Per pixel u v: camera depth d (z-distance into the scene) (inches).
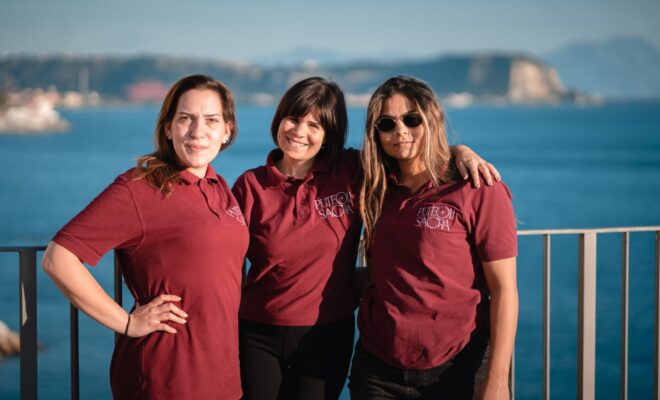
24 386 108.7
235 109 104.0
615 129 5452.8
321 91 109.6
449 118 107.6
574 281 828.6
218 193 101.0
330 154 112.3
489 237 97.7
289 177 109.6
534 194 1847.9
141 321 92.3
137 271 95.0
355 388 105.0
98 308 90.5
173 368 94.4
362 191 106.1
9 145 3897.6
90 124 6815.9
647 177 2209.6
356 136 3631.9
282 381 110.4
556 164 2632.9
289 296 108.0
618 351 525.0
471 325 100.6
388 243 102.3
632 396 436.8
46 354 584.7
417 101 101.5
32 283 108.7
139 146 3836.1
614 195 1808.6
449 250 98.6
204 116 97.8
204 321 95.3
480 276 101.3
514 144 3740.2
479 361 100.8
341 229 109.0
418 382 100.0
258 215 109.0
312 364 108.7
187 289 94.3
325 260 108.4
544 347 123.4
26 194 1967.3
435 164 101.1
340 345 111.1
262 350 110.2
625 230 125.0
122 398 96.6
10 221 1539.1
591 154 3078.2
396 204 103.0
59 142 4183.1
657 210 1541.6
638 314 634.8
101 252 91.0
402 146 102.8
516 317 98.3
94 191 2031.3
